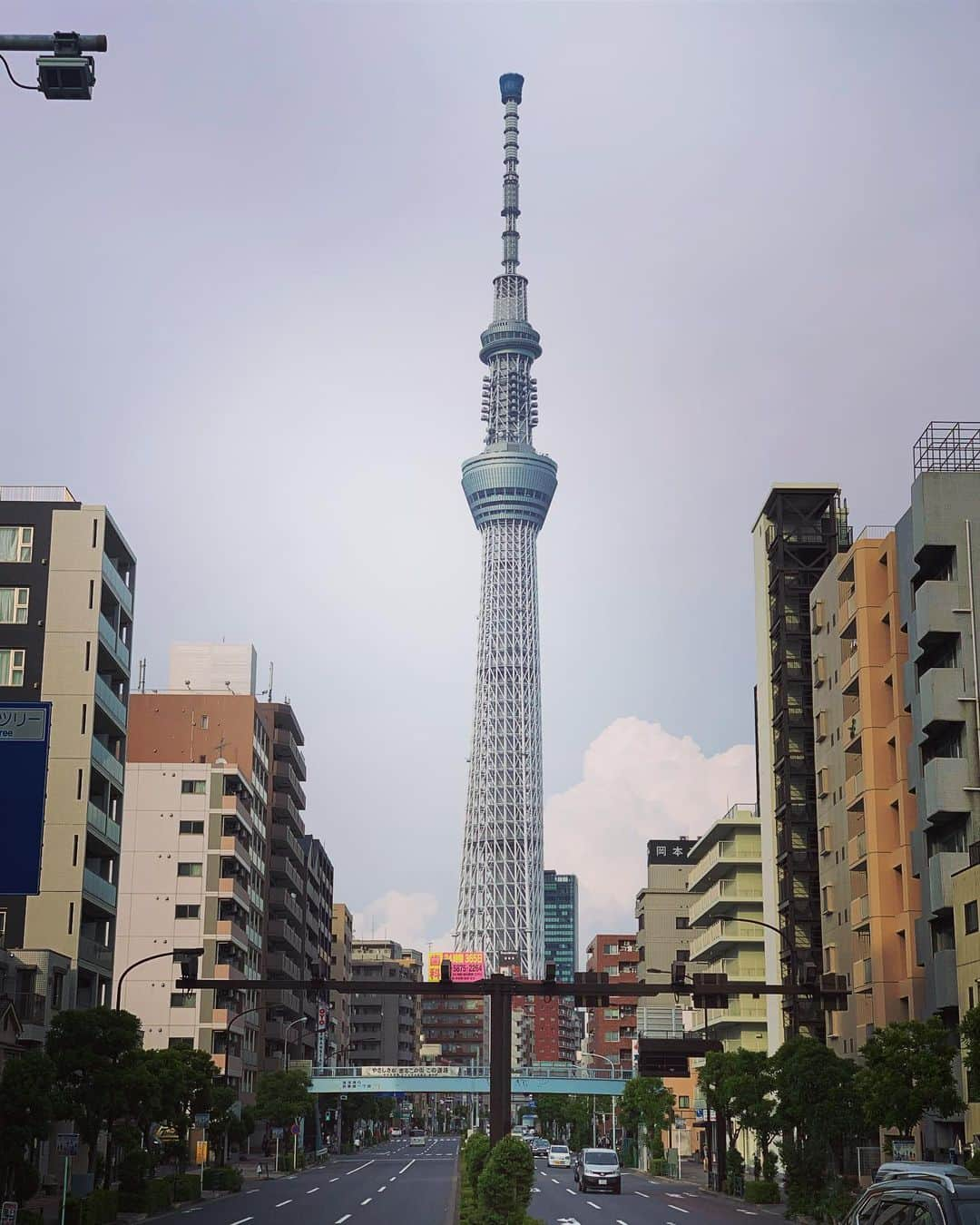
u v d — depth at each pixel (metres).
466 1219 44.84
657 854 182.50
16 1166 48.75
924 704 65.06
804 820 106.06
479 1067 162.75
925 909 66.69
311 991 65.75
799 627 108.75
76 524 83.19
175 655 146.62
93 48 20.86
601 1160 85.00
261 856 143.75
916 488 67.12
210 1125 89.75
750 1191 72.81
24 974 71.69
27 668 80.88
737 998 121.00
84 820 79.12
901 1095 51.06
